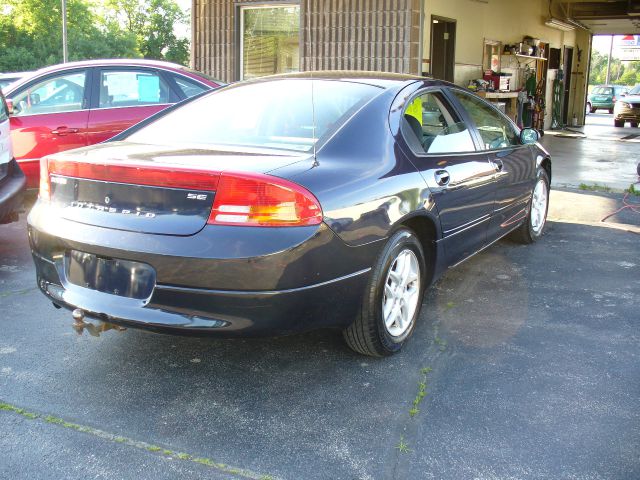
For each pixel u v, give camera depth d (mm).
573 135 17719
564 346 3576
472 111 4449
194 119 3674
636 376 3223
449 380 3164
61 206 3045
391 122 3473
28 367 3248
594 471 2447
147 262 2738
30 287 4477
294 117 3438
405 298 3471
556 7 18594
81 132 6871
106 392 3018
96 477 2389
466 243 4141
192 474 2416
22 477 2381
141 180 2775
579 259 5316
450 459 2520
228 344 3570
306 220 2723
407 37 9617
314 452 2562
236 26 11156
